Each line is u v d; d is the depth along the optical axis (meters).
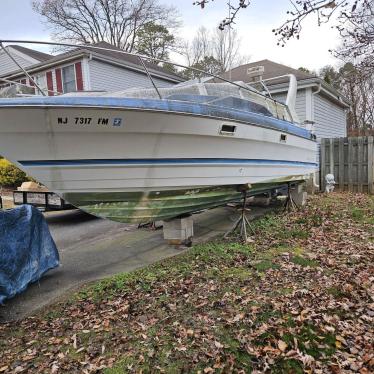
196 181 4.96
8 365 2.84
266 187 6.86
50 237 4.72
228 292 3.87
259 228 6.52
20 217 4.13
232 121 4.98
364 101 16.34
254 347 2.87
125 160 4.25
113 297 3.93
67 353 2.96
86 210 4.49
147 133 4.18
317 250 5.20
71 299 3.94
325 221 6.93
